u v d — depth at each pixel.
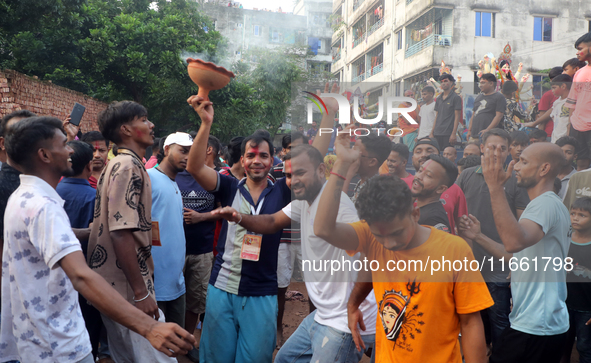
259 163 2.42
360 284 1.74
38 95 7.09
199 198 3.38
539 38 15.06
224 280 2.37
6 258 1.67
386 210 1.30
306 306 4.60
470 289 1.41
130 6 13.02
